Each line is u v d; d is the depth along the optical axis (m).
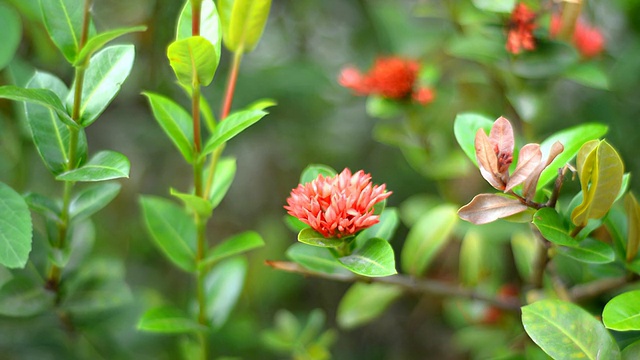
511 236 1.02
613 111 1.13
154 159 1.31
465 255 1.00
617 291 0.90
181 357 1.08
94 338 1.00
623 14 1.13
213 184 0.88
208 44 0.79
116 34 0.79
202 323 0.89
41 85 0.85
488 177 0.79
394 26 1.20
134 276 1.27
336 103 1.36
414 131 1.05
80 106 0.82
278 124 1.29
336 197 0.80
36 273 0.90
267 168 1.45
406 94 1.02
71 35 0.82
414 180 1.35
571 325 0.79
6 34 0.91
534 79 1.00
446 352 1.33
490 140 0.79
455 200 1.08
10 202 0.81
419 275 0.94
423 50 1.16
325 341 1.02
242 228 1.46
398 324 1.39
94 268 0.94
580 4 0.94
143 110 1.21
